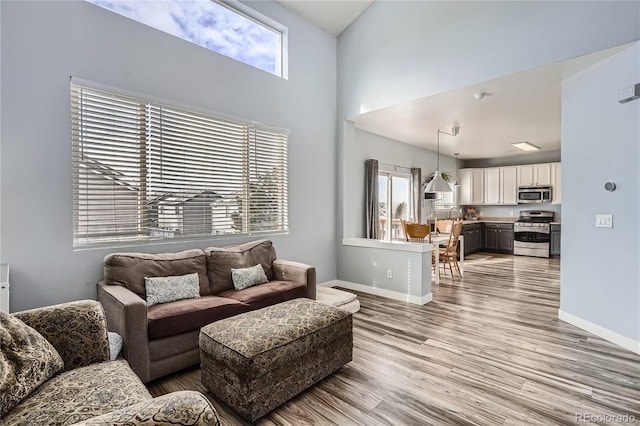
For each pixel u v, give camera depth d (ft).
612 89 9.29
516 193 26.89
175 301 8.95
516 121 16.46
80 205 8.95
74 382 4.71
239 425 6.06
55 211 8.48
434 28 12.32
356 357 8.68
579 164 10.52
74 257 8.81
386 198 21.15
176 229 10.85
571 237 10.93
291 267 11.53
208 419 3.34
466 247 25.94
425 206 25.05
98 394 4.38
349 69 15.80
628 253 9.02
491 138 20.75
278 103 13.82
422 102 13.38
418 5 12.82
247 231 12.80
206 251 10.87
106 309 8.09
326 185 16.02
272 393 6.33
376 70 14.48
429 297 13.84
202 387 7.34
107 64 9.25
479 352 8.93
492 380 7.48
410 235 16.49
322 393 7.04
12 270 7.89
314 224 15.44
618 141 9.22
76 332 5.54
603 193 9.71
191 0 11.43
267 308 8.05
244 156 12.65
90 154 9.07
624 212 9.11
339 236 16.53
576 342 9.52
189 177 11.12
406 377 7.65
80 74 8.80
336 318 7.77
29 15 8.04
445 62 11.98
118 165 9.57
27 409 4.01
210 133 11.62
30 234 8.13
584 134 10.30
